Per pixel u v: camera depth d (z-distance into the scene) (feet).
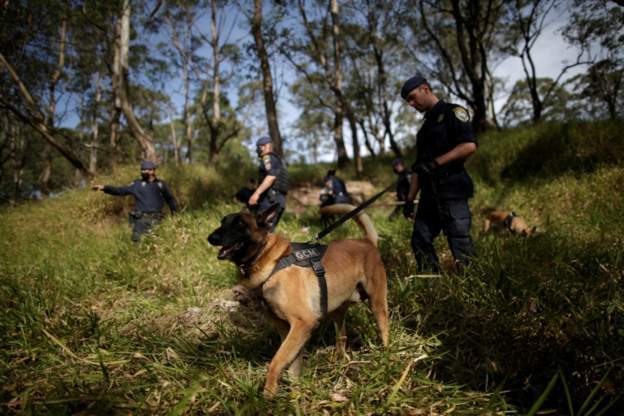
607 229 14.66
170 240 17.70
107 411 6.45
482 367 7.86
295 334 7.43
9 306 11.14
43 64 43.47
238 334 10.02
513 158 30.48
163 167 35.09
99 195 29.01
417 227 12.09
